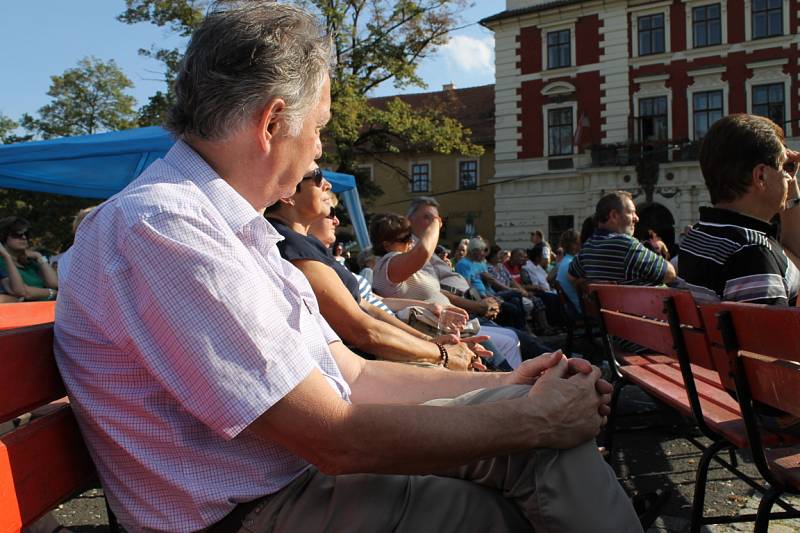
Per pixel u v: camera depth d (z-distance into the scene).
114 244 1.18
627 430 3.50
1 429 2.14
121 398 1.20
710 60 26.94
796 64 25.66
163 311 1.12
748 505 2.91
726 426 2.14
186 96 1.33
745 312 1.75
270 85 1.30
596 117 28.77
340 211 25.03
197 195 1.24
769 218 2.67
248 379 1.12
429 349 2.82
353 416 1.17
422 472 1.24
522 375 1.75
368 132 26.58
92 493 3.18
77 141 5.56
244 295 1.14
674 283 4.33
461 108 38.97
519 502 1.39
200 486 1.21
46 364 1.25
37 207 29.69
